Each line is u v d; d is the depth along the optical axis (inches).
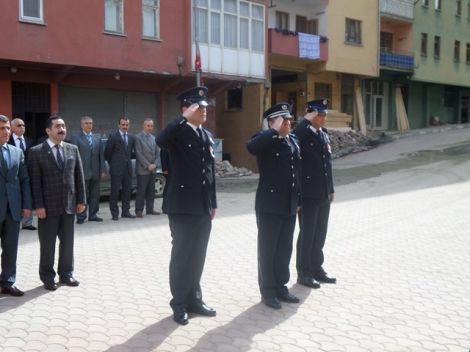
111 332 191.3
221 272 274.4
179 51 820.6
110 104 809.5
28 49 670.5
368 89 1326.3
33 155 241.0
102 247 331.3
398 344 185.5
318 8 1124.5
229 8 878.4
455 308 223.6
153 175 459.5
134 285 249.8
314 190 245.0
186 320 200.8
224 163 883.4
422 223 418.9
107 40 742.5
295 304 226.1
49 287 241.6
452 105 1598.2
